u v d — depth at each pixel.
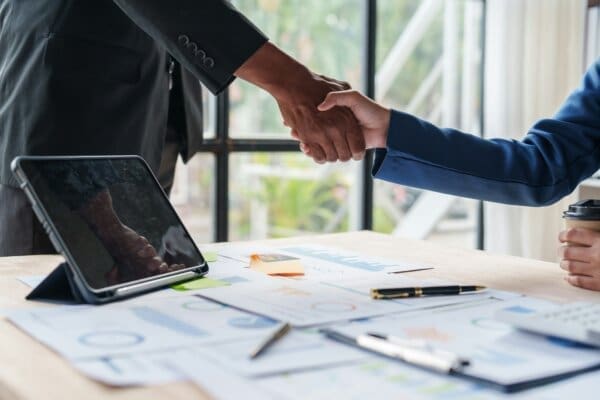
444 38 4.18
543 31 3.04
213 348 0.61
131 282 0.82
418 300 0.80
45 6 1.37
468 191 1.13
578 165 1.20
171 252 0.91
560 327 0.64
